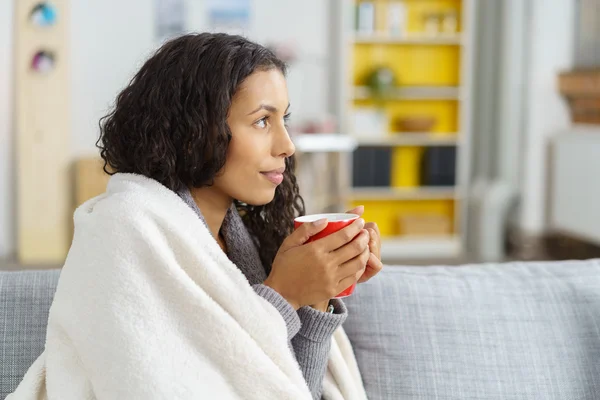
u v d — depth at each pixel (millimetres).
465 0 5402
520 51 5449
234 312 912
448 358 1277
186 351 875
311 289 948
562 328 1329
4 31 4914
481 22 5492
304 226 960
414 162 5695
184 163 971
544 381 1280
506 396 1262
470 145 5664
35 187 4961
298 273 945
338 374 1181
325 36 5547
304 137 5000
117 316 860
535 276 1404
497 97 5492
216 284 914
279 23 5488
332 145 5016
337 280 948
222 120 949
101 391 859
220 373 890
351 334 1295
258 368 892
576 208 5551
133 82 1001
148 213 918
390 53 5613
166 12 5277
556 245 5746
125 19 5215
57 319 921
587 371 1301
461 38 5473
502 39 5422
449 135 5570
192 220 954
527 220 5918
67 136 4973
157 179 982
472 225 5574
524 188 5859
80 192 4918
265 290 944
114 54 5223
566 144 5641
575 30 5758
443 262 5000
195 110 948
